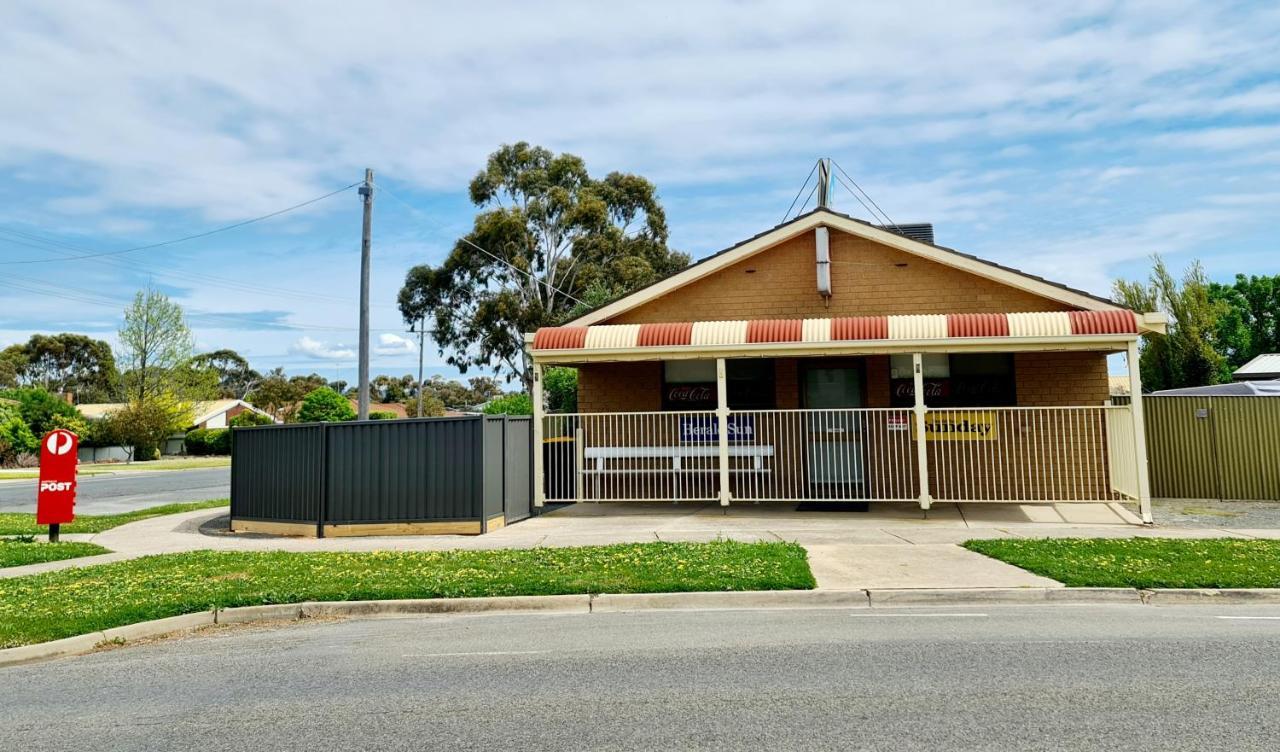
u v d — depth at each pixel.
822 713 4.97
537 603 8.45
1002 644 6.54
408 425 13.59
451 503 13.25
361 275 20.17
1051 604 8.12
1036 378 14.95
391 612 8.51
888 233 15.14
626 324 15.91
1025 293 14.88
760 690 5.48
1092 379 14.76
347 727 4.99
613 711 5.12
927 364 15.41
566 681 5.82
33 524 16.53
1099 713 4.86
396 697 5.58
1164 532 11.52
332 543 12.80
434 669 6.27
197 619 8.23
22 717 5.45
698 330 14.05
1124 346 12.77
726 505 14.79
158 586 9.34
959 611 7.88
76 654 7.32
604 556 10.28
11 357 76.25
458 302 40.72
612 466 15.80
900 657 6.22
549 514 14.82
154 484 29.97
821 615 7.82
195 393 53.88
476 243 39.44
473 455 13.17
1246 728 4.57
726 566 9.41
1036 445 14.76
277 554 11.44
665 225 42.84
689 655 6.45
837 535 11.68
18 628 7.66
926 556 10.02
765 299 15.74
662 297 16.08
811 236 15.68
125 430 49.03
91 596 8.93
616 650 6.67
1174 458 15.68
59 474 13.83
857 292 15.48
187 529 15.81
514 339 39.00
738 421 15.52
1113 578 8.50
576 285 38.72
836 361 15.73
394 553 11.15
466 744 4.62
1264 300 50.16
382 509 13.62
